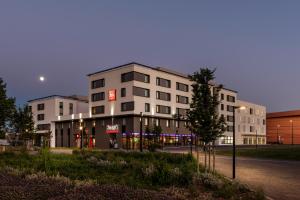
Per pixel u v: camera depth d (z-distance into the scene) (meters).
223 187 12.48
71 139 81.19
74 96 101.94
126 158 26.23
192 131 17.66
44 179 10.95
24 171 14.41
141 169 16.11
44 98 95.25
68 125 82.94
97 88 73.25
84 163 20.86
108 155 27.19
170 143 71.50
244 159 35.25
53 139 87.38
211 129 17.33
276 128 121.12
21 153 28.02
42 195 7.50
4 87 31.12
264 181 17.55
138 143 64.25
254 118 107.88
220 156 39.34
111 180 13.14
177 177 13.16
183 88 76.94
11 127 43.25
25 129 44.47
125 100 66.19
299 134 114.00
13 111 32.66
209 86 17.75
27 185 8.82
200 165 21.30
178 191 11.26
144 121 66.44
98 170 17.36
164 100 71.31
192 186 12.02
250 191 12.52
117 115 67.12
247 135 102.31
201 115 17.09
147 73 68.25
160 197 7.55
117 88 68.31
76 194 7.23
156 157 25.97
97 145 72.00
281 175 20.50
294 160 34.12
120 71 68.12
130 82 65.50
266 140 123.38
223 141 89.19
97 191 7.84
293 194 13.44
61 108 92.88
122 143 66.12
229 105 93.44
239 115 99.06
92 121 74.19
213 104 17.44
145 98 66.94
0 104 30.62
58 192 7.86
